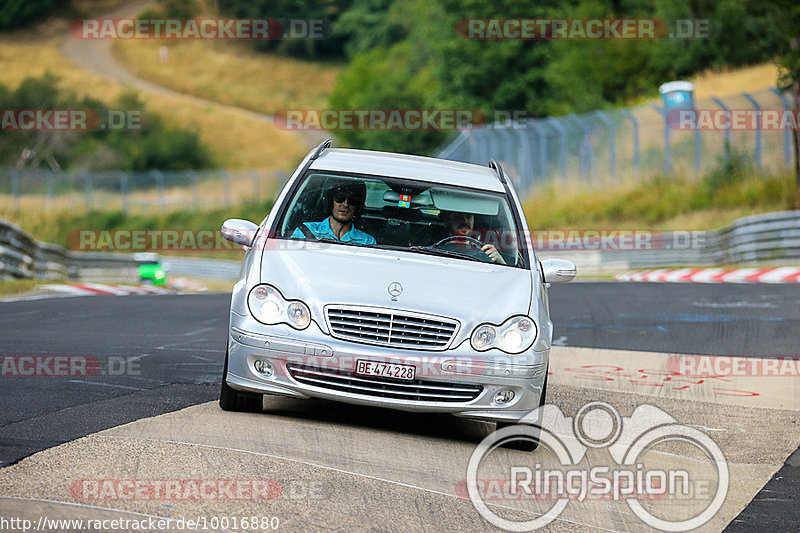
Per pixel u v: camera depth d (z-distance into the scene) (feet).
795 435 89.97
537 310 80.23
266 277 79.20
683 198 412.77
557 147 461.78
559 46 643.45
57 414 76.38
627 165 454.40
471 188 91.76
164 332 140.77
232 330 78.54
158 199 644.69
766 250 303.48
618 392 107.04
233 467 63.93
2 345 115.44
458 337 76.38
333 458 69.21
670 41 594.65
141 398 85.25
